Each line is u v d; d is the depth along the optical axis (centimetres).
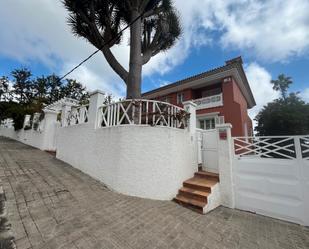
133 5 667
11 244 196
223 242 287
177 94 1616
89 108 595
